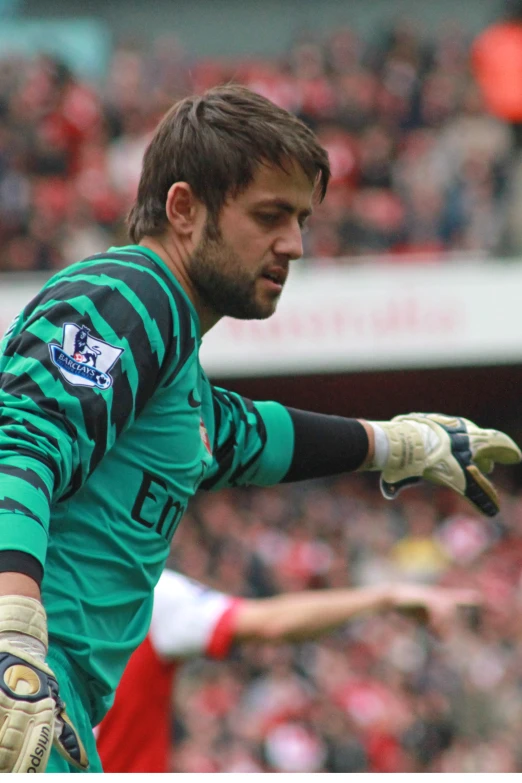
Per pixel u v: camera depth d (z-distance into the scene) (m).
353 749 29.31
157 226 6.62
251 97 6.50
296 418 8.09
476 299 38.66
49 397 5.53
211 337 38.69
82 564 6.09
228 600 11.92
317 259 39.22
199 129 6.44
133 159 41.81
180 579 12.10
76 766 5.64
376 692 30.48
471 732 29.89
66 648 6.05
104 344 5.73
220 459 7.65
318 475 8.26
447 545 37.25
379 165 41.72
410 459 8.45
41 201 40.66
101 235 40.50
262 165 6.34
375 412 44.06
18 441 5.38
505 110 42.66
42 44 48.03
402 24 45.41
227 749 28.77
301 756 28.84
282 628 11.82
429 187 41.09
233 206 6.39
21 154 41.44
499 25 44.75
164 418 6.26
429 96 43.38
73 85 44.09
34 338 5.69
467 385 42.94
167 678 11.66
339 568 36.97
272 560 36.97
